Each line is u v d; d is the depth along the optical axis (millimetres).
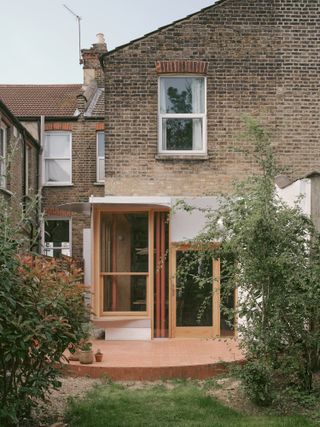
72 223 22281
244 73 13711
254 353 7672
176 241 13234
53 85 26484
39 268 6684
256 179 7672
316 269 7391
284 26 13781
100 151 22672
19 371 6664
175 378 9570
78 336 6887
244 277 7562
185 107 13875
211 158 13625
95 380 9422
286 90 13711
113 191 13578
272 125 13672
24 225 6891
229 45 13734
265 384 7598
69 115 23188
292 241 7582
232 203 7766
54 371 6746
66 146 22859
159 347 11891
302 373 8000
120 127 13641
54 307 6457
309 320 7883
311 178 9758
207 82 13703
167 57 13688
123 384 9227
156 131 13648
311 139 13664
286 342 7840
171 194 13570
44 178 22594
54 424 6855
